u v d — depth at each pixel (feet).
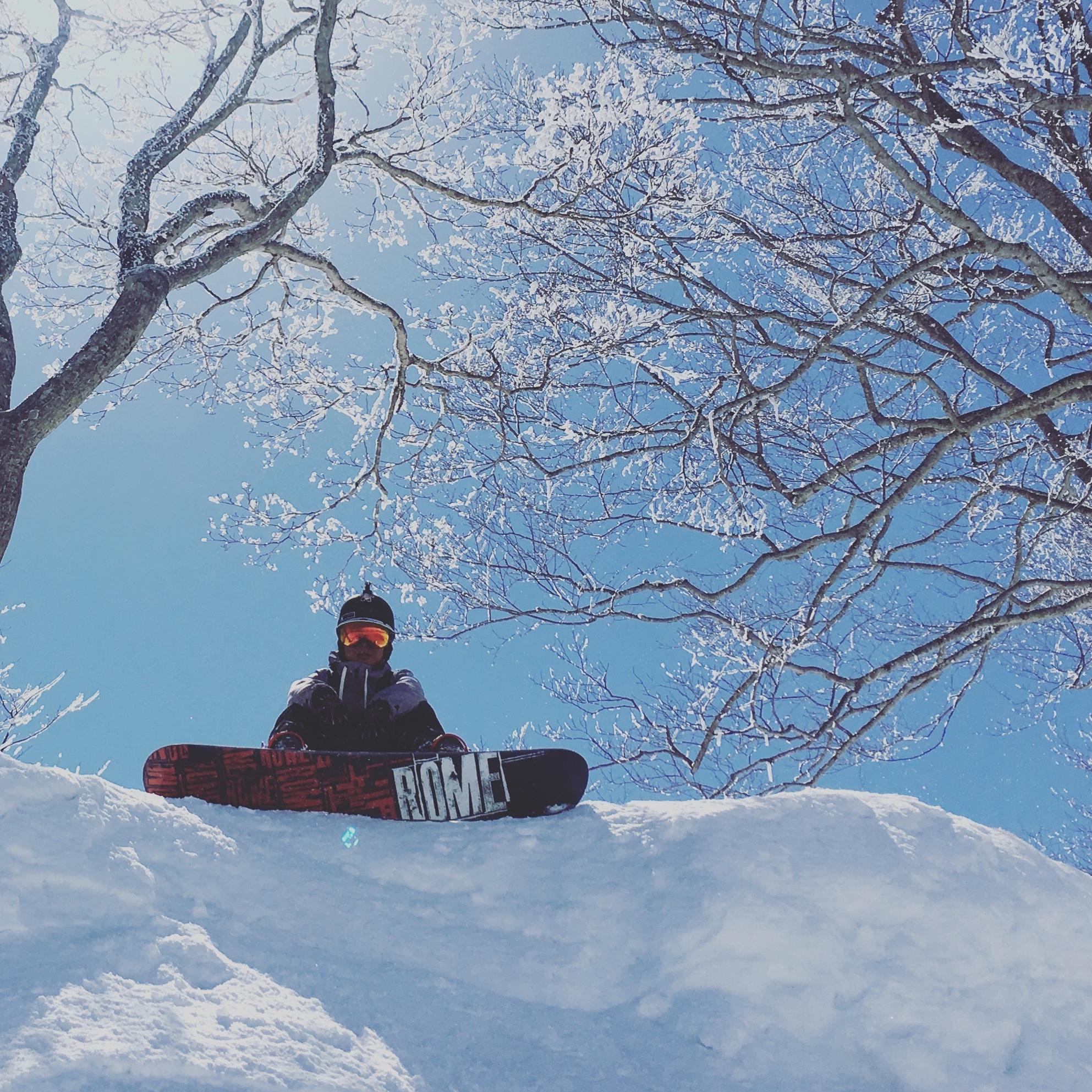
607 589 21.24
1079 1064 9.79
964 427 18.13
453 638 23.85
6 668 23.86
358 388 27.43
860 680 18.97
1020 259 16.19
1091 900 11.46
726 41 22.36
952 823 11.84
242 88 25.52
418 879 10.73
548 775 12.31
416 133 27.91
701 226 24.54
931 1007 9.96
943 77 19.56
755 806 11.73
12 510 17.79
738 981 9.88
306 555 25.81
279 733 13.37
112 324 18.93
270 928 9.51
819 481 19.30
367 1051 8.15
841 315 22.33
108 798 10.07
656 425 21.71
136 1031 7.28
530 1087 8.38
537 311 24.56
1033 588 26.94
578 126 22.27
